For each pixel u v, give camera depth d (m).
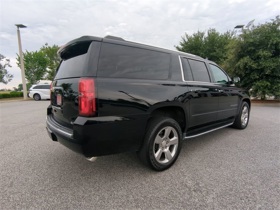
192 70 3.37
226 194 2.15
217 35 20.88
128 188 2.30
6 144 4.03
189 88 3.11
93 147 2.09
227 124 4.41
